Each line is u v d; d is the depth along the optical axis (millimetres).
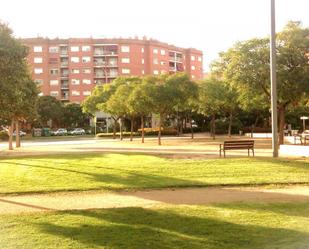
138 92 41875
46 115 90750
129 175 17891
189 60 128750
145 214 10414
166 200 12625
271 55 23438
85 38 112938
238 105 52250
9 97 14102
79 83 112812
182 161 22109
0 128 56000
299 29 28562
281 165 19766
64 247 7793
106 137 68500
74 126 97625
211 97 50188
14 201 12953
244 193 13711
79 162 23016
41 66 112750
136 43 114188
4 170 20516
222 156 24750
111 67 113062
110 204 12125
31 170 19922
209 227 9062
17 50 14164
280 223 9320
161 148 36312
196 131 84312
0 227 9281
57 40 113062
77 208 11531
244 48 29219
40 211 11094
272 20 23188
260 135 58875
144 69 115750
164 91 41125
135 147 39406
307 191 13945
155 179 16812
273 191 14055
